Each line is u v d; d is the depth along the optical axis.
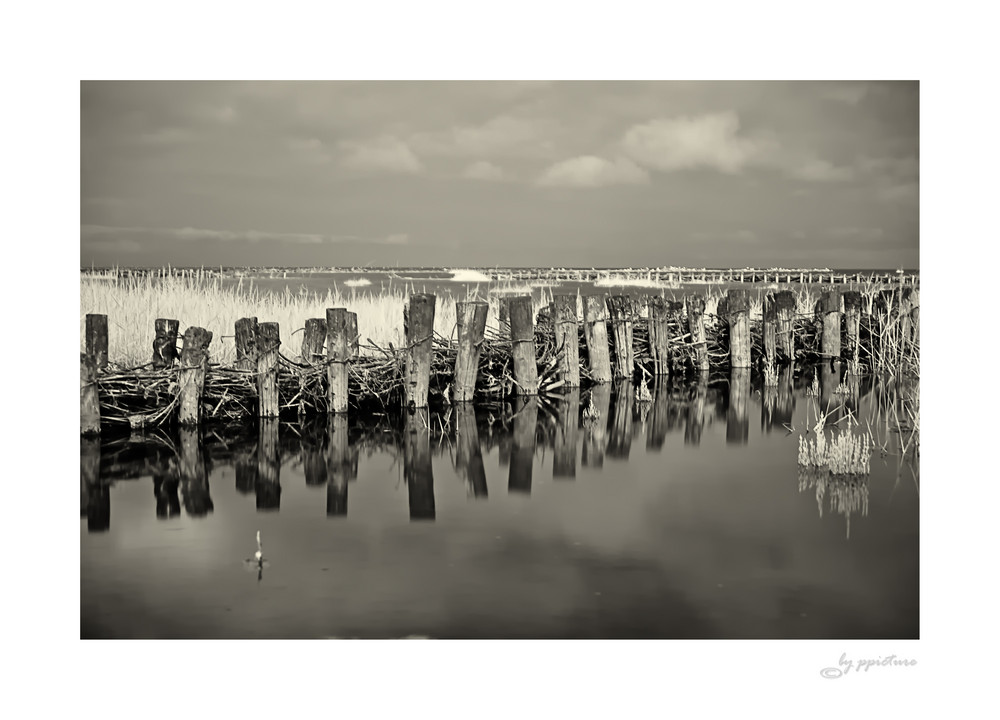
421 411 10.68
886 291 14.26
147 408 9.84
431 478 8.23
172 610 5.71
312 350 10.61
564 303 12.27
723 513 7.30
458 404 11.18
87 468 8.45
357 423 10.18
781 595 5.93
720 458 8.94
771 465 8.69
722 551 6.55
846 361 14.23
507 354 11.96
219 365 10.20
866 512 7.34
